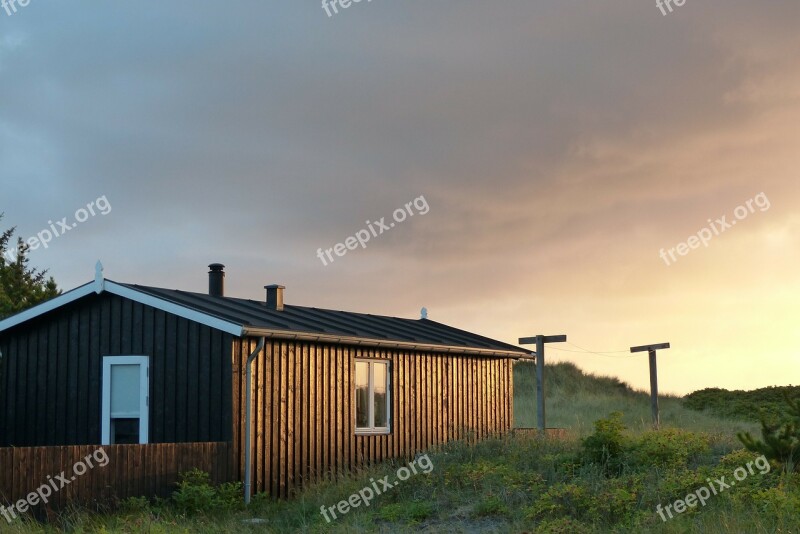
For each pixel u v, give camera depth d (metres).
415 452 22.17
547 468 16.55
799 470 14.37
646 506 13.48
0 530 11.64
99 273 18.12
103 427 18.06
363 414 20.70
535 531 12.54
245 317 18.16
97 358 18.36
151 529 12.77
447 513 14.36
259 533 13.69
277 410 18.02
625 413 43.62
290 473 18.22
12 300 38.91
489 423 25.36
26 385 19.00
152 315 17.94
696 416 43.88
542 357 26.61
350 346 20.36
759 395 49.81
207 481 15.97
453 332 26.58
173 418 17.47
